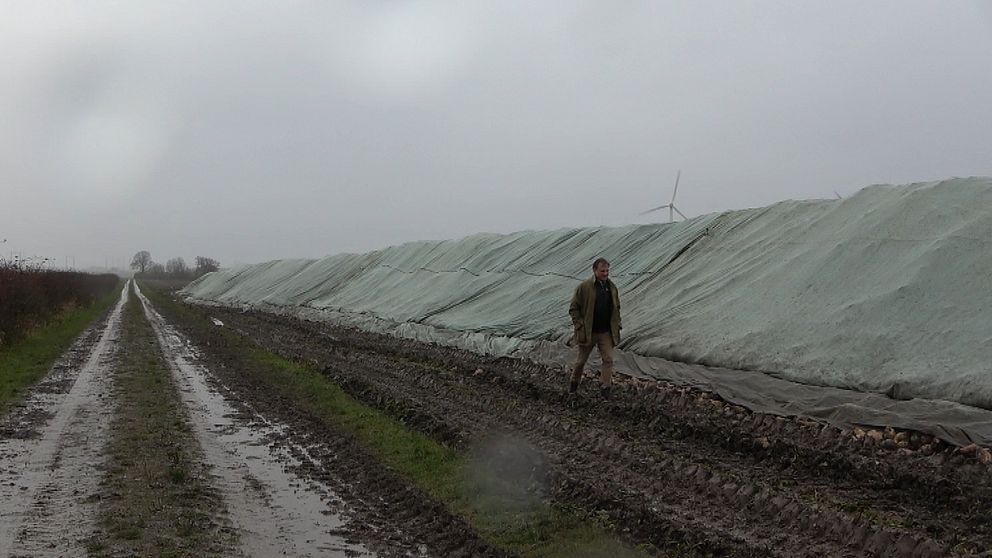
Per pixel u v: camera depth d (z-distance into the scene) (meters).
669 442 11.39
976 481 8.71
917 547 7.01
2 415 14.49
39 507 8.84
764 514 8.30
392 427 13.52
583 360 14.95
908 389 11.23
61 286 39.06
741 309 16.00
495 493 9.48
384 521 8.80
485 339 23.36
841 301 14.04
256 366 22.30
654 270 21.64
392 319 32.41
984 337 11.30
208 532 8.16
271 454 11.99
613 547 7.61
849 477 9.27
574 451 11.26
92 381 19.03
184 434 13.15
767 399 12.75
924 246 13.84
